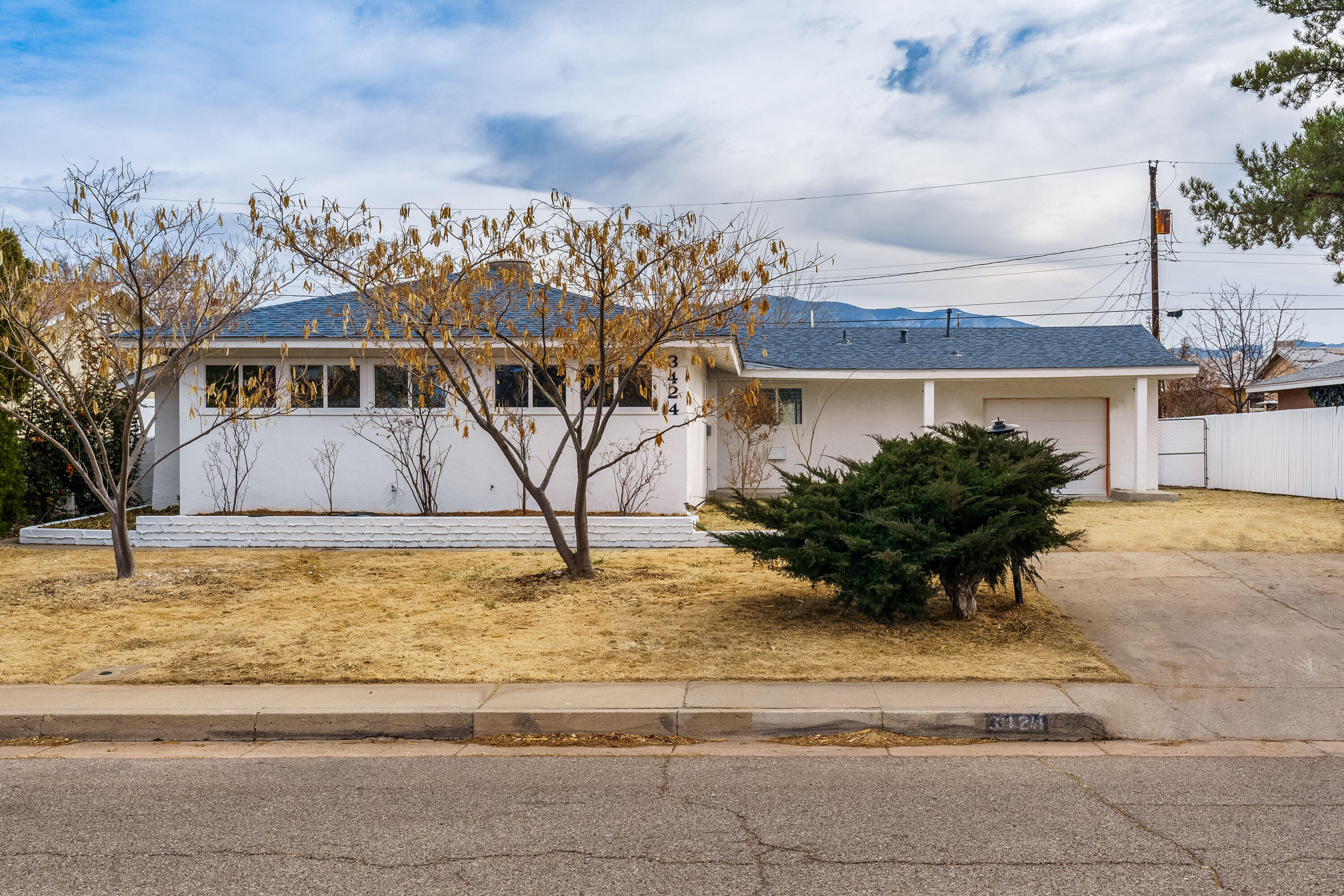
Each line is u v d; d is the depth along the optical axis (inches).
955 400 808.3
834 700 260.4
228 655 315.0
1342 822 181.8
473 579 435.8
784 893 151.7
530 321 573.9
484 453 587.5
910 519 333.4
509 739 249.3
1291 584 401.7
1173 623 347.9
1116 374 745.0
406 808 194.2
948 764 223.6
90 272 423.2
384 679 286.5
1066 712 248.4
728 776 215.3
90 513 665.6
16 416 539.2
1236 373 1347.2
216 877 159.5
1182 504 709.3
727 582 421.4
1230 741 238.4
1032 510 340.2
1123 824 181.3
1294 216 516.7
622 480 585.3
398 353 515.8
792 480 373.1
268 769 223.9
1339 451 691.4
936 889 152.6
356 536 539.2
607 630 341.4
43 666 304.0
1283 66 520.7
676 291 387.9
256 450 590.6
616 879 157.6
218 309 488.4
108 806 196.9
